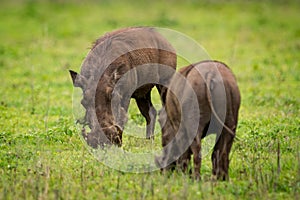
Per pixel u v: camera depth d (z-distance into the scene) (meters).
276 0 128.12
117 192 35.16
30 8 121.81
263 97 62.88
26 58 84.44
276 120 52.47
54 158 42.25
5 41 97.44
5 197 33.94
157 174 38.28
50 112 57.47
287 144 43.97
